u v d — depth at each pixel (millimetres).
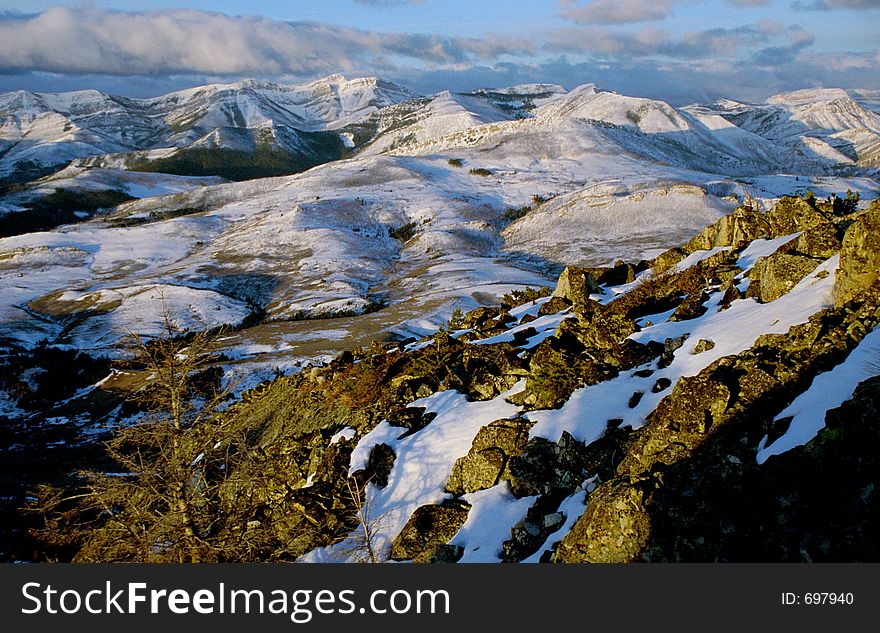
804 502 11438
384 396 25156
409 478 20422
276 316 140125
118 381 91312
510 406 21422
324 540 20094
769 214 33219
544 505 16844
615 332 22703
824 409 12945
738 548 11758
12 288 175250
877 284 16031
